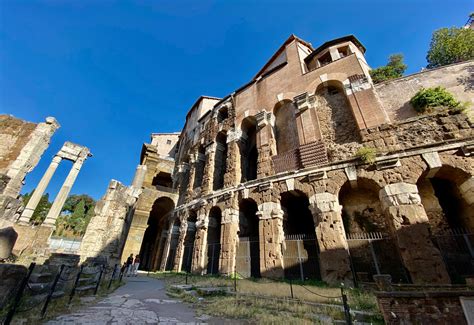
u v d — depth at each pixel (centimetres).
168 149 5588
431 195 1323
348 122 1772
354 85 1792
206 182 2539
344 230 1409
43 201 5788
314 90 2062
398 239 1132
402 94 1714
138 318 666
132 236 2694
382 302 608
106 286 1173
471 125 1244
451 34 2422
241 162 2406
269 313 774
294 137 2038
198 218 2244
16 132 3130
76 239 4869
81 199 7912
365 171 1369
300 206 1852
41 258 1512
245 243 1812
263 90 2577
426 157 1226
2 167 2883
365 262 1277
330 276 1235
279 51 2962
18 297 526
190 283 1384
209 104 3922
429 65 2514
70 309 701
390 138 1427
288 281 1324
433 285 819
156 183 4594
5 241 788
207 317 729
